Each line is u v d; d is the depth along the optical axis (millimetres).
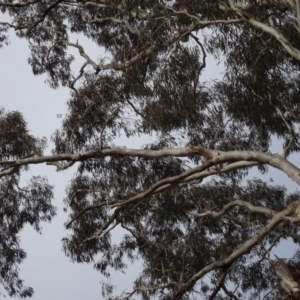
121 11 14484
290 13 14117
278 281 13453
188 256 16188
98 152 12734
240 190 16516
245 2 12664
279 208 15820
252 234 16234
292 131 13297
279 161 11266
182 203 16328
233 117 14594
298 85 14188
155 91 13547
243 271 16234
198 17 12914
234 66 13633
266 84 13586
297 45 13883
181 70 13273
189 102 13570
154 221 16641
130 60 13930
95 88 14469
